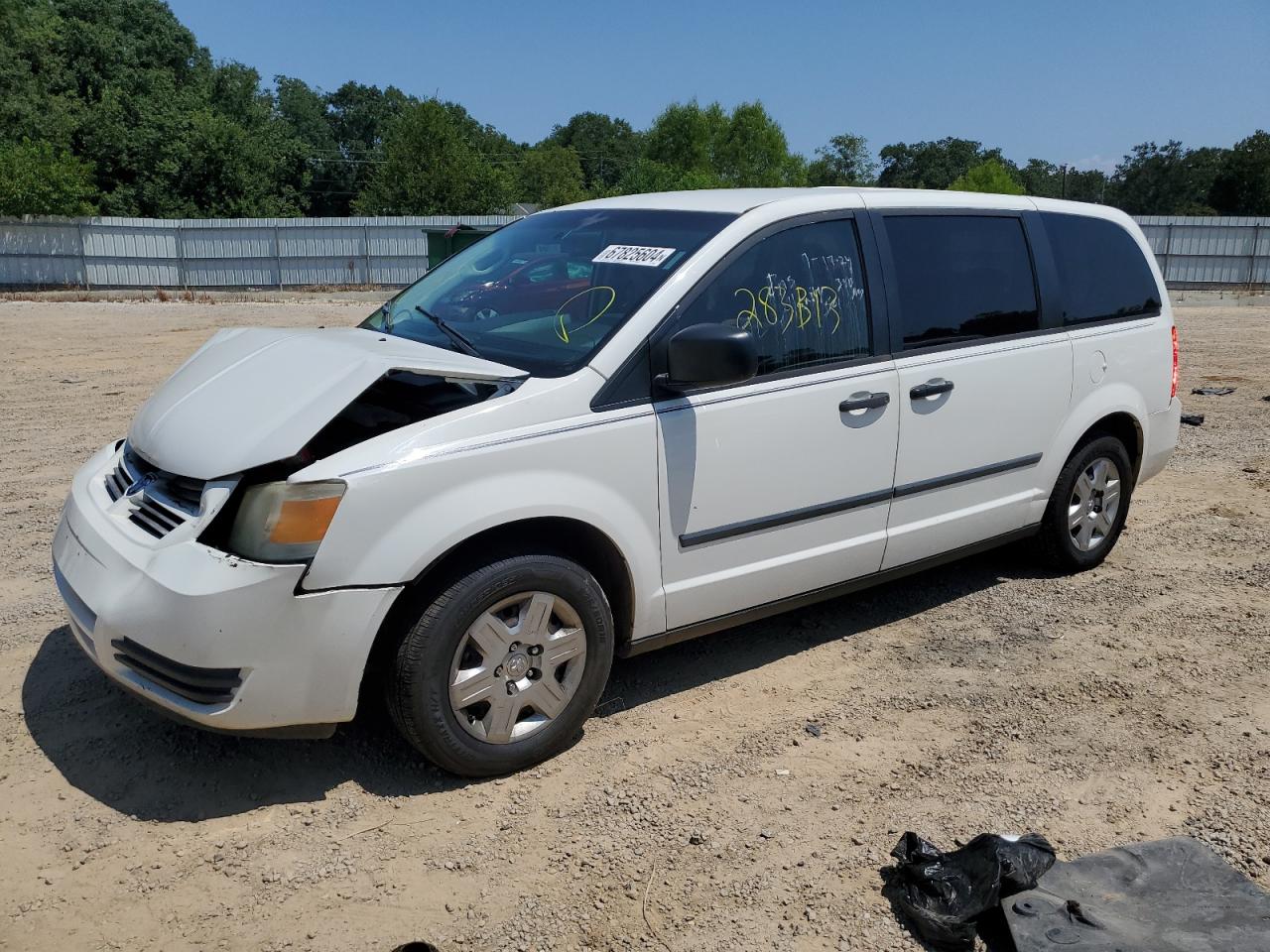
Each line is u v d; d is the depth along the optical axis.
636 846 3.13
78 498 3.61
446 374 3.29
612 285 3.81
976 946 2.74
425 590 3.21
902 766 3.61
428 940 2.71
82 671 4.10
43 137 48.56
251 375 3.53
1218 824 3.27
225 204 52.09
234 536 3.07
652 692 4.14
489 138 94.75
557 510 3.33
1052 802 3.40
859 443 4.17
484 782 3.44
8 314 20.84
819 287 4.09
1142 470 5.68
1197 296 29.22
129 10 64.00
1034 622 4.89
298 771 3.47
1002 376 4.69
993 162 75.81
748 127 78.31
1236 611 5.03
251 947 2.67
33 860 2.98
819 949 2.72
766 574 4.00
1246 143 77.44
